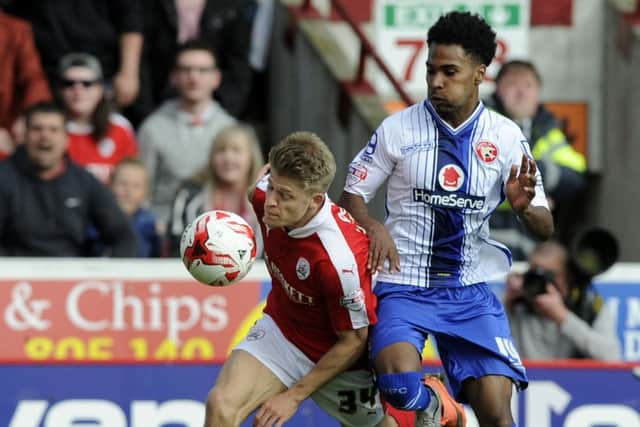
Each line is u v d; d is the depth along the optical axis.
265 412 20.86
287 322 21.81
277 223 20.11
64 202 30.22
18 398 24.97
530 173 20.06
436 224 21.08
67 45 35.53
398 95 37.94
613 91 39.00
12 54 34.25
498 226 33.12
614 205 38.75
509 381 21.45
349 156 35.91
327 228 20.48
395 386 20.61
